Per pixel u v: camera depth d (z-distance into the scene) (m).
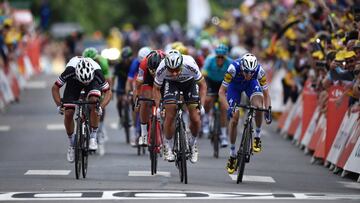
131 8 178.75
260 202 25.47
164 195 26.73
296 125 45.88
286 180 31.95
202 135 46.62
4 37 63.31
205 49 50.84
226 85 31.31
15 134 48.16
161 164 35.75
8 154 39.78
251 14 72.44
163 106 30.39
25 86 77.06
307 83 42.88
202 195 26.81
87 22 159.25
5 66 63.62
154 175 32.16
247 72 30.48
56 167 34.81
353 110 34.16
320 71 39.03
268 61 58.75
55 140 45.44
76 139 30.66
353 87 33.06
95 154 39.56
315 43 40.31
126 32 103.88
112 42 108.50
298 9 49.81
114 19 171.62
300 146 43.22
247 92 32.06
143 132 33.34
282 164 37.19
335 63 35.19
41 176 31.88
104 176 31.86
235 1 100.25
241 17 77.75
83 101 30.70
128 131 43.94
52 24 153.00
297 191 28.77
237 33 76.94
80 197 26.28
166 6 183.00
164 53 33.16
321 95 38.75
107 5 168.25
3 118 56.00
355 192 29.12
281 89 56.84
